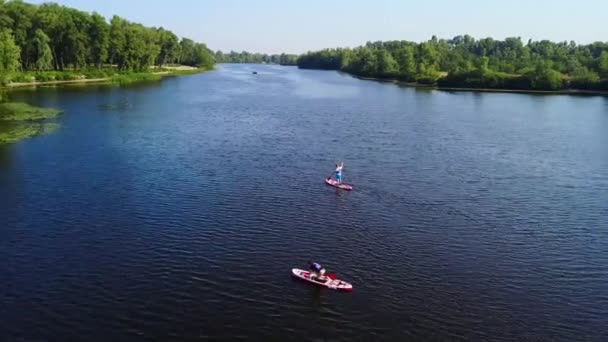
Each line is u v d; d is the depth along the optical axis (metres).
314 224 57.28
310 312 40.22
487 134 116.06
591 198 69.50
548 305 42.03
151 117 126.38
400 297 42.62
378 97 194.88
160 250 49.91
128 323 38.28
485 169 83.75
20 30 191.50
